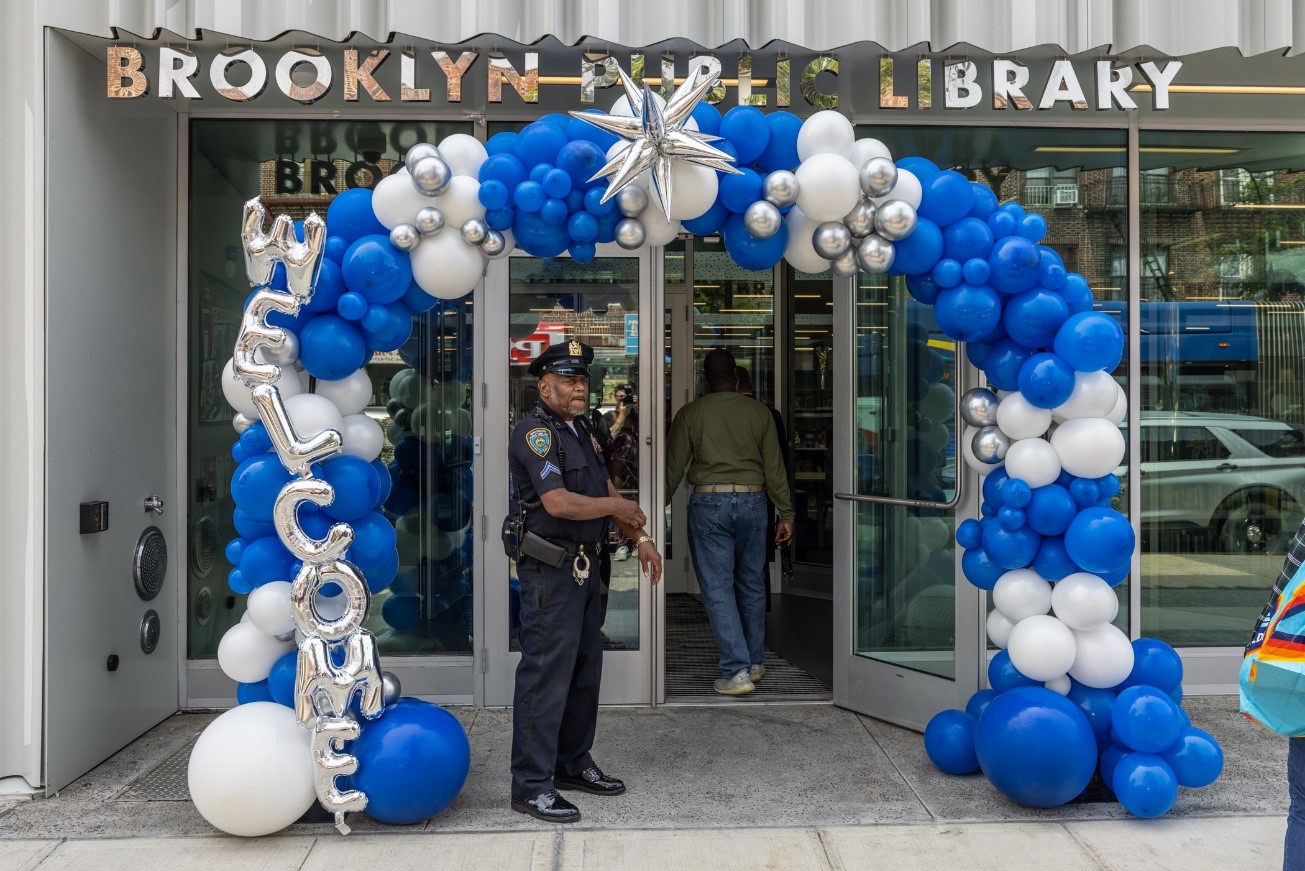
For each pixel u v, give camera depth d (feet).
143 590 13.98
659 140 9.96
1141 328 16.46
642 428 15.69
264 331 10.04
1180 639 16.47
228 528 15.78
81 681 12.55
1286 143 16.49
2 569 11.96
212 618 15.66
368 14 11.71
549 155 10.64
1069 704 11.09
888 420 15.17
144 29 11.57
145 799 11.89
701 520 16.51
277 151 15.66
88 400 12.66
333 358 10.46
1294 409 16.61
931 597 14.53
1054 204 16.16
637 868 10.09
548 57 12.84
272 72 13.17
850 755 13.51
